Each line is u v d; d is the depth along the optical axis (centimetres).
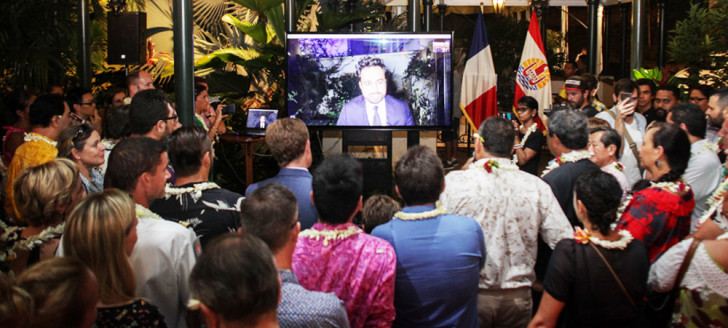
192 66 606
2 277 178
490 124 329
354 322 254
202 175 322
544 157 1191
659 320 298
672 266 270
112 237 233
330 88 776
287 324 207
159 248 267
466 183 319
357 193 258
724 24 766
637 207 327
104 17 992
